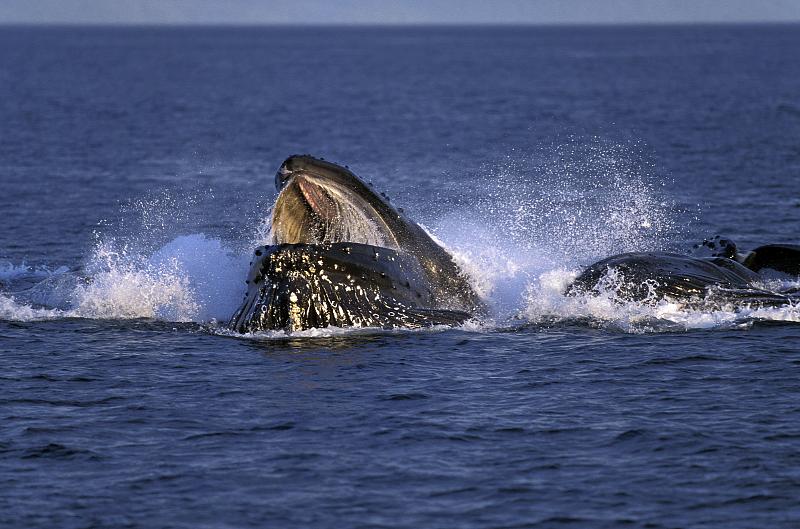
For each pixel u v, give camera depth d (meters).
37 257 98.56
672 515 42.97
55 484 46.03
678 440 50.16
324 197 68.94
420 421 52.84
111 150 198.25
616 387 57.97
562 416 53.53
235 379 59.19
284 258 66.81
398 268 69.12
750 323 69.94
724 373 60.09
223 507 43.81
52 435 51.31
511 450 49.34
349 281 67.44
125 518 42.94
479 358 63.16
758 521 42.38
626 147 196.62
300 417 53.41
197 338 67.75
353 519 42.75
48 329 70.56
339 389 57.38
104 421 53.16
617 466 47.50
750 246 104.56
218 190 147.88
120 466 47.81
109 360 63.22
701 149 191.12
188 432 51.62
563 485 45.69
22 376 60.34
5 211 126.31
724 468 47.09
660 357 63.25
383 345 64.88
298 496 44.78
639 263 76.19
